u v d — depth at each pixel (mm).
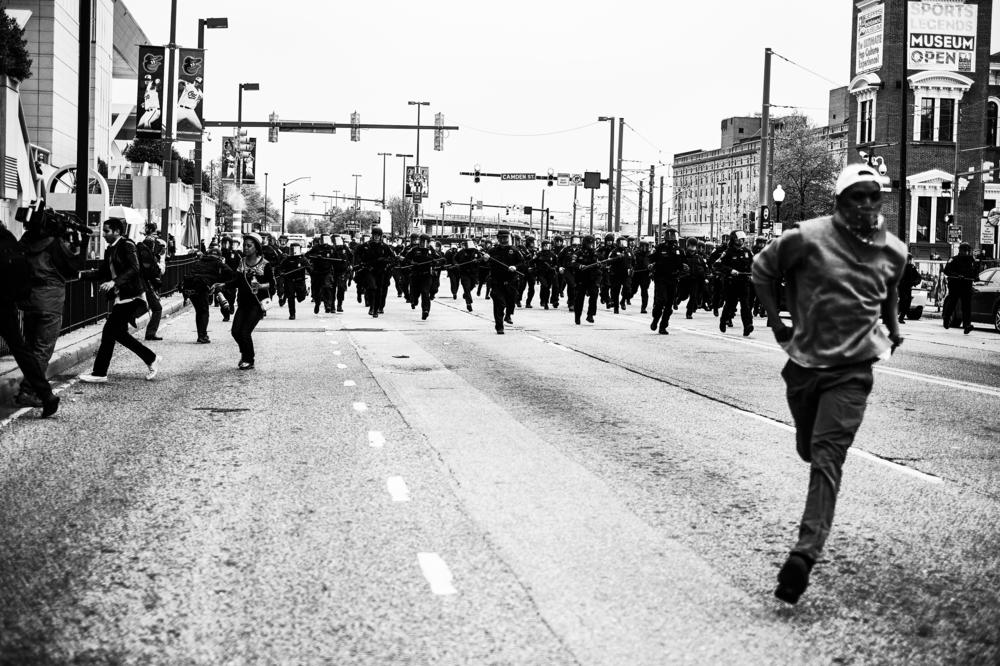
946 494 7910
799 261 5746
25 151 39656
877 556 6285
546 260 32156
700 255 28688
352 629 4965
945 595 5570
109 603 5336
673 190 183125
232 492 7750
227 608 5254
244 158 56719
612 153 65375
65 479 8172
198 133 37531
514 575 5812
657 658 4645
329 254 28484
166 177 37750
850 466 8922
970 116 65812
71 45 53594
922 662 4656
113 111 78125
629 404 12297
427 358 17250
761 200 42375
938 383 14469
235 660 4590
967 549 6449
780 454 9391
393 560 6074
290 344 19609
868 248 5648
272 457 9047
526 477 8328
